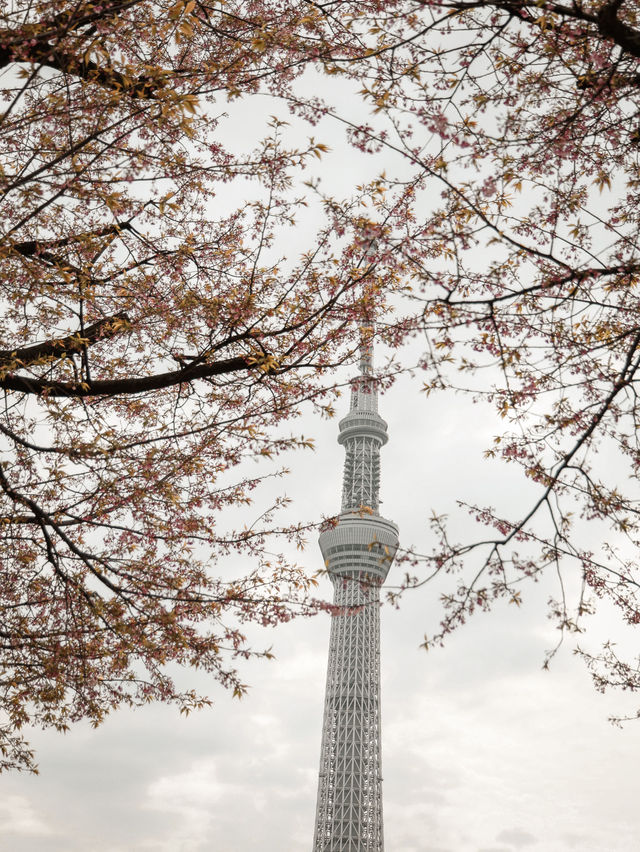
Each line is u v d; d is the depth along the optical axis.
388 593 9.85
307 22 11.24
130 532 14.34
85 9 9.97
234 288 15.01
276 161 13.23
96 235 14.12
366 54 10.58
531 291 9.71
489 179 10.01
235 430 14.13
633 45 9.10
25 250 13.83
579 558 10.37
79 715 15.17
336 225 10.41
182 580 14.32
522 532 10.82
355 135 9.73
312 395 14.52
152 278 15.16
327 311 14.18
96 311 15.18
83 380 14.34
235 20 12.45
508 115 10.46
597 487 10.74
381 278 13.74
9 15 10.40
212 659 13.49
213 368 14.67
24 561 15.28
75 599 14.88
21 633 14.34
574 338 10.96
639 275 10.59
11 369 13.22
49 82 11.58
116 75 11.85
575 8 9.08
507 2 9.24
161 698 15.11
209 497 14.74
